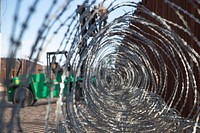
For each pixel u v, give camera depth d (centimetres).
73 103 411
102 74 1033
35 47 168
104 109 591
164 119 498
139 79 920
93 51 538
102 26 462
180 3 693
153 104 642
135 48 735
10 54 146
